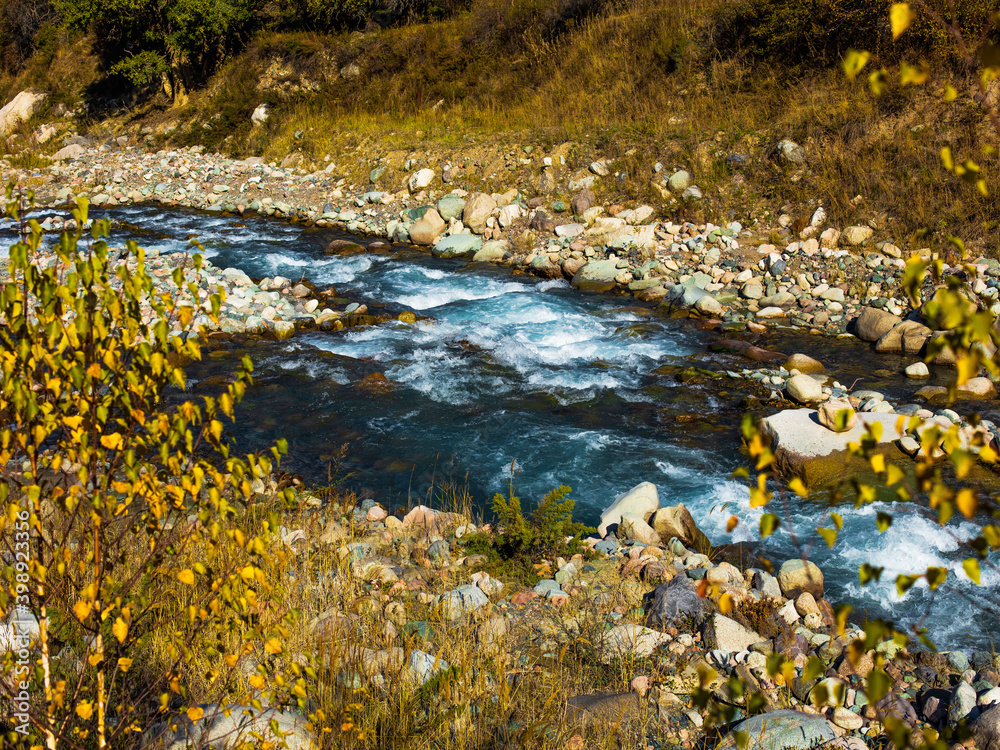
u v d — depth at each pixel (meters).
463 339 10.52
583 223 15.01
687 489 6.86
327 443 7.62
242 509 5.44
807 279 12.15
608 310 11.75
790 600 4.87
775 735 3.45
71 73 29.92
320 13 26.16
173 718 3.18
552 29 22.05
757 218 14.26
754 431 1.71
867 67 15.59
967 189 12.73
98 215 18.31
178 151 23.84
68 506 2.43
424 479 6.99
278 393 8.73
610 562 5.43
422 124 20.64
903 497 1.66
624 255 13.53
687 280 12.41
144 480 2.40
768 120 16.00
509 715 3.64
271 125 23.02
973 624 4.88
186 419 2.39
